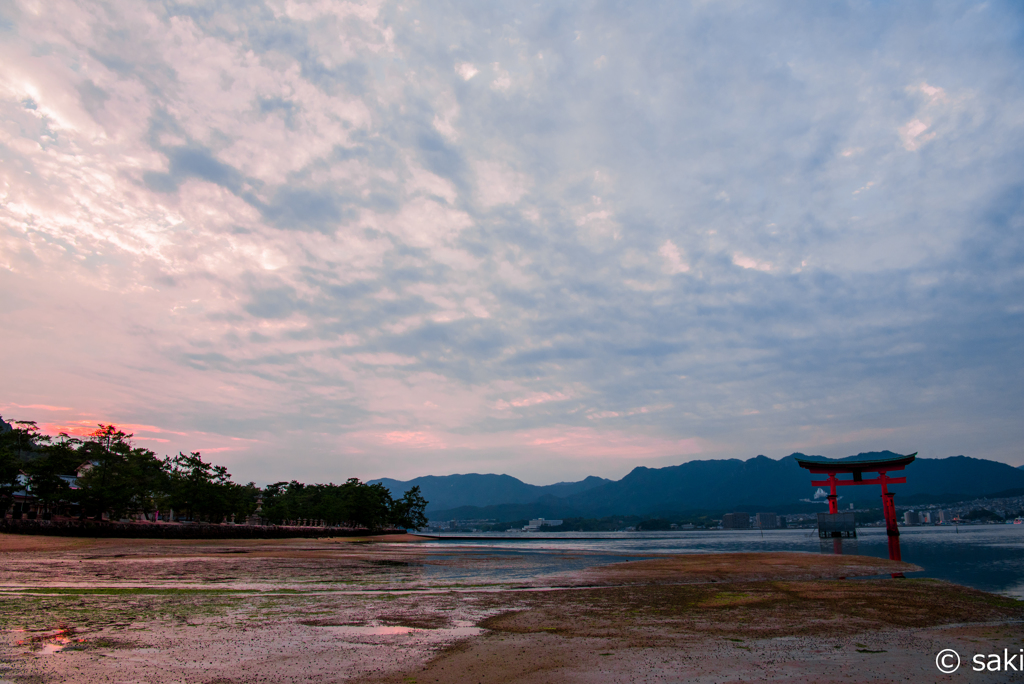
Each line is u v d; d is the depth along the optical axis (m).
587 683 8.32
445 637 12.04
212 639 11.39
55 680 8.10
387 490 176.25
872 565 35.25
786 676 8.77
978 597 19.42
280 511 132.12
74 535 73.56
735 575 29.27
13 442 79.12
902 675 8.84
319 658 9.88
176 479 102.38
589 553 60.97
